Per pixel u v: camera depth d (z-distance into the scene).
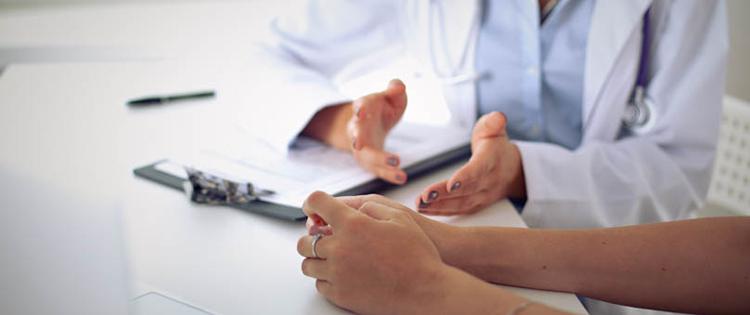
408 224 0.64
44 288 0.58
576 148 1.13
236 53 1.42
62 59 1.47
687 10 1.03
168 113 1.16
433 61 1.18
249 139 1.03
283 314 0.61
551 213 0.91
